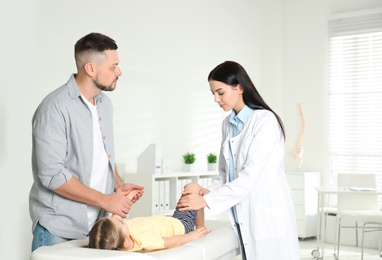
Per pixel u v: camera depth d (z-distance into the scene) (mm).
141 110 4590
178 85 5082
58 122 1886
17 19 3383
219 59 5742
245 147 2094
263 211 2061
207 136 5480
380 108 5895
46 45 3613
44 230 1931
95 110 2090
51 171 1862
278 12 6477
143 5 4652
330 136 6199
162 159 4508
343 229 5676
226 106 2146
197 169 5312
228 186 2004
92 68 1957
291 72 6480
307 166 6312
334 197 6156
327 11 6262
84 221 1973
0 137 3221
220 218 5387
